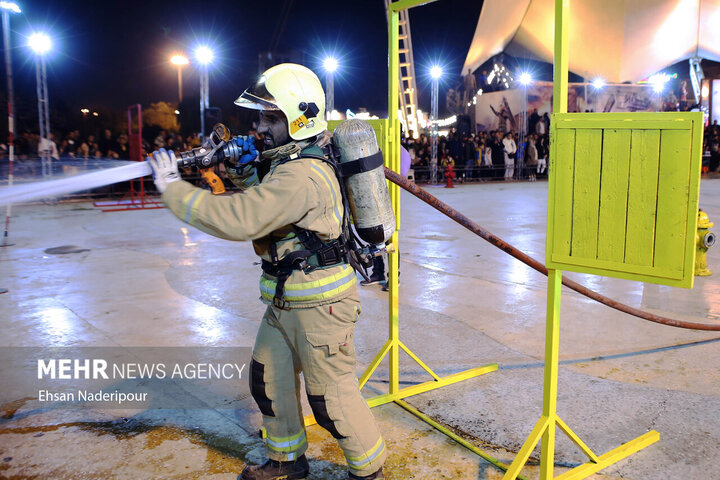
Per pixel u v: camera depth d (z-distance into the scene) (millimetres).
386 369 3396
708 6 16781
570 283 2621
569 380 3168
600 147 1856
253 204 1773
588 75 20172
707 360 3426
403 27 18594
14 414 2822
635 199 1806
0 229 8797
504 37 19469
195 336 3939
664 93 21844
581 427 2652
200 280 5539
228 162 2264
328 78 16500
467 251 6965
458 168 17984
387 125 2652
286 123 1967
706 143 21828
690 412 2777
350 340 2053
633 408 2828
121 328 4109
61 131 15852
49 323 4227
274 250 1968
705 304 4605
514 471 2018
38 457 2438
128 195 14195
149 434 2639
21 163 11141
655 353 3547
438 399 2957
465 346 3717
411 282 5418
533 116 19734
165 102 23109
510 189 15867
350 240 2070
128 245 7438
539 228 8672
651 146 1758
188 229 8797
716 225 8812
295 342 2045
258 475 2209
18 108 14461
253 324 4199
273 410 2160
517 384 3125
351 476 2133
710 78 22422
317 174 1905
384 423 2717
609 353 3561
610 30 17484
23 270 5984
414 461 2389
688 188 1701
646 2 16391
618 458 2346
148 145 13430
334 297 1967
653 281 1799
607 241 1876
